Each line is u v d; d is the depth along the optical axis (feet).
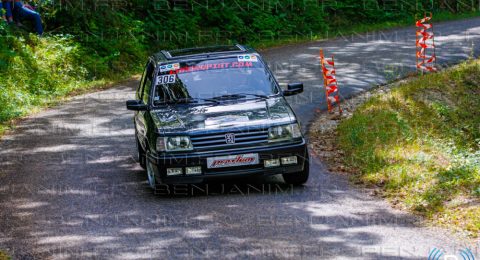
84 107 50.57
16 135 42.29
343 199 27.43
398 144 35.78
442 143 37.58
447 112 46.60
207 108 29.73
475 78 56.39
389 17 110.32
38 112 49.49
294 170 28.55
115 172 33.42
